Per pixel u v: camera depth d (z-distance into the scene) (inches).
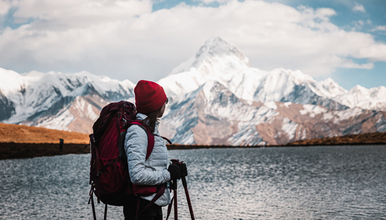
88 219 465.7
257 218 463.2
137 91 194.7
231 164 1428.4
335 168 1134.4
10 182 842.2
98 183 189.0
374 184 746.2
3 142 2910.9
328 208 514.3
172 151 2659.9
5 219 464.4
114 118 191.0
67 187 755.4
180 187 764.0
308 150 2463.1
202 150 2805.1
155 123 196.4
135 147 183.9
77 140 3521.2
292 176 944.3
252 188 732.0
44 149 2255.2
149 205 188.7
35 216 480.4
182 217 475.2
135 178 180.2
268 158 1763.0
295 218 459.8
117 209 528.4
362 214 472.7
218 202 577.6
